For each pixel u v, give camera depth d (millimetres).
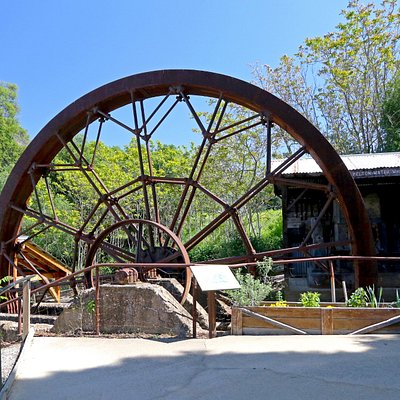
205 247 21031
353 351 4742
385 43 23125
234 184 21953
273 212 28234
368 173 9914
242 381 3902
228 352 4914
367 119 24156
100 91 10430
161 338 5871
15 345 6559
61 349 5305
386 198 10773
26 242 12766
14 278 11297
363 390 3555
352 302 6375
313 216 11508
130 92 10250
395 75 23328
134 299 6422
